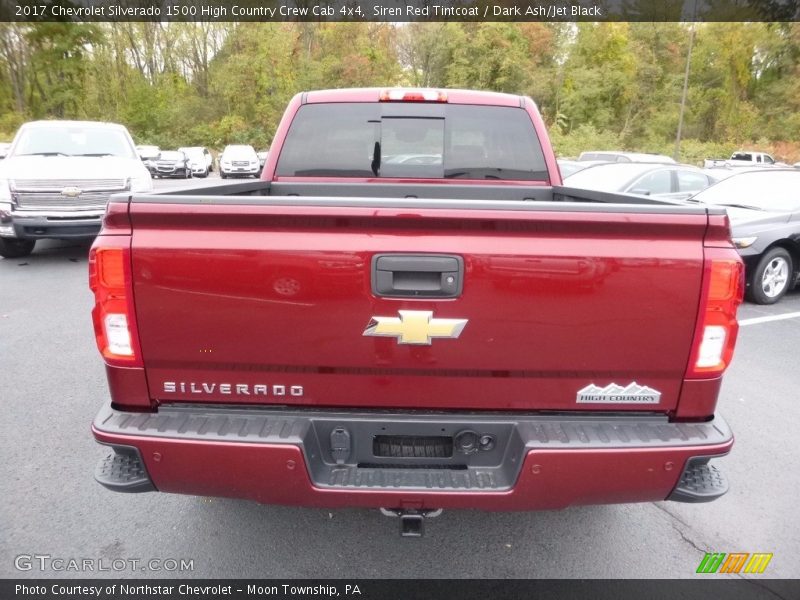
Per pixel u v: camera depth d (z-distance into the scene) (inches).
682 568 107.2
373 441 87.5
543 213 79.7
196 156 1402.6
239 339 83.1
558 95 2091.5
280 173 161.3
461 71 2003.0
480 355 83.3
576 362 83.7
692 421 87.1
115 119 2025.1
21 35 1704.0
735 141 2018.9
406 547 111.7
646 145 2012.8
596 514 123.3
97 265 81.6
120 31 2129.7
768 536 116.6
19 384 184.1
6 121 1678.2
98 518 118.9
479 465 88.3
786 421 167.8
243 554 109.2
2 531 114.4
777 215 296.7
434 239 80.5
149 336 83.4
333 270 80.7
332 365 84.1
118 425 83.8
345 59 2058.3
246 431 83.3
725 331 82.9
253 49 2043.6
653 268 80.7
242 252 80.4
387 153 160.9
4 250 367.9
